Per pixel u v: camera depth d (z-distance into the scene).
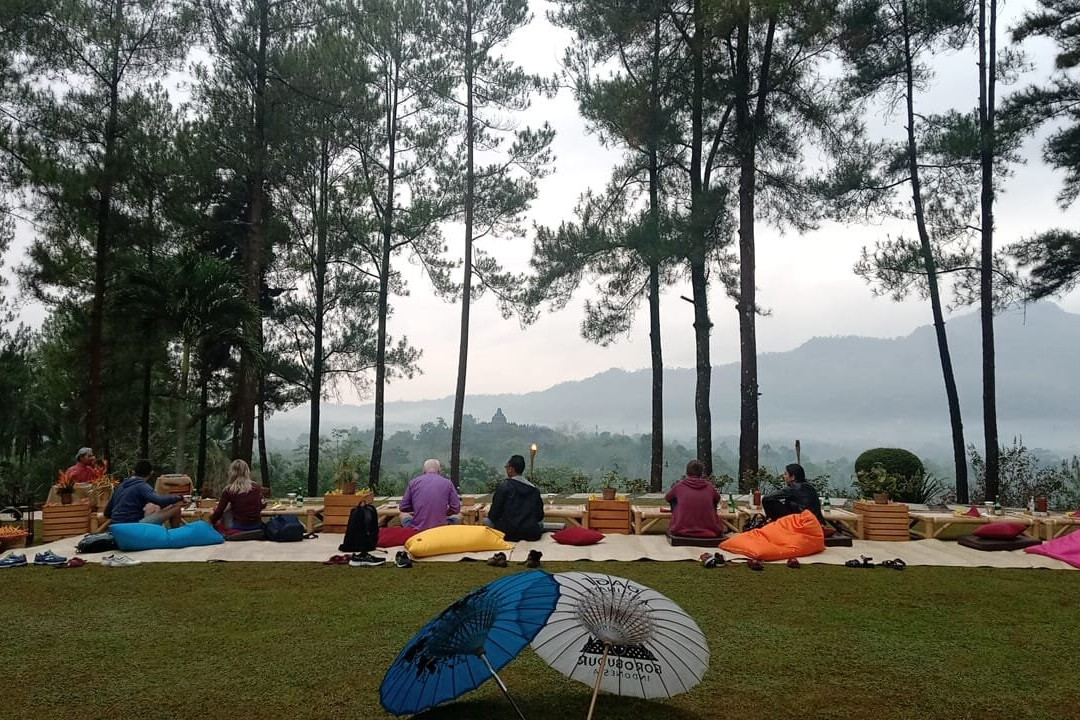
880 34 18.30
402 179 22.06
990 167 17.84
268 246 21.14
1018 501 17.61
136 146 17.20
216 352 22.16
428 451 141.75
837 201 18.59
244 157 19.39
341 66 19.73
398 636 5.64
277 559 8.70
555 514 10.89
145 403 19.23
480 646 3.81
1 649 5.34
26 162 15.17
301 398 24.72
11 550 9.26
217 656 5.18
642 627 3.78
